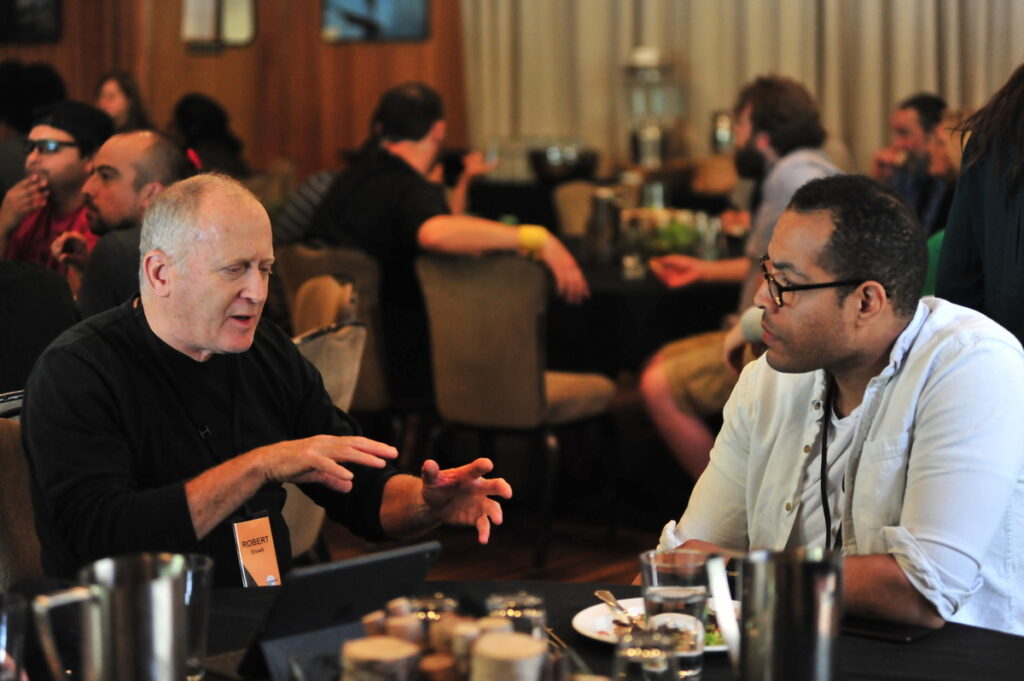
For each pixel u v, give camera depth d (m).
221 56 8.16
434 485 1.83
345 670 1.10
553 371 4.53
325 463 1.63
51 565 1.78
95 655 1.09
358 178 4.24
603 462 4.61
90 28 8.28
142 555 1.18
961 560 1.61
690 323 4.48
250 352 2.00
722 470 1.97
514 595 1.25
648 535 4.38
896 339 1.73
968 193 2.26
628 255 4.91
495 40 7.51
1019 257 2.15
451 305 3.97
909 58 6.27
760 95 3.99
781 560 1.15
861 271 1.68
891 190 1.72
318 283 3.45
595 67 7.25
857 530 1.75
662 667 1.23
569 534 4.39
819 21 6.55
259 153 8.18
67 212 3.45
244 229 1.82
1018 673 1.37
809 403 1.84
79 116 3.40
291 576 1.22
